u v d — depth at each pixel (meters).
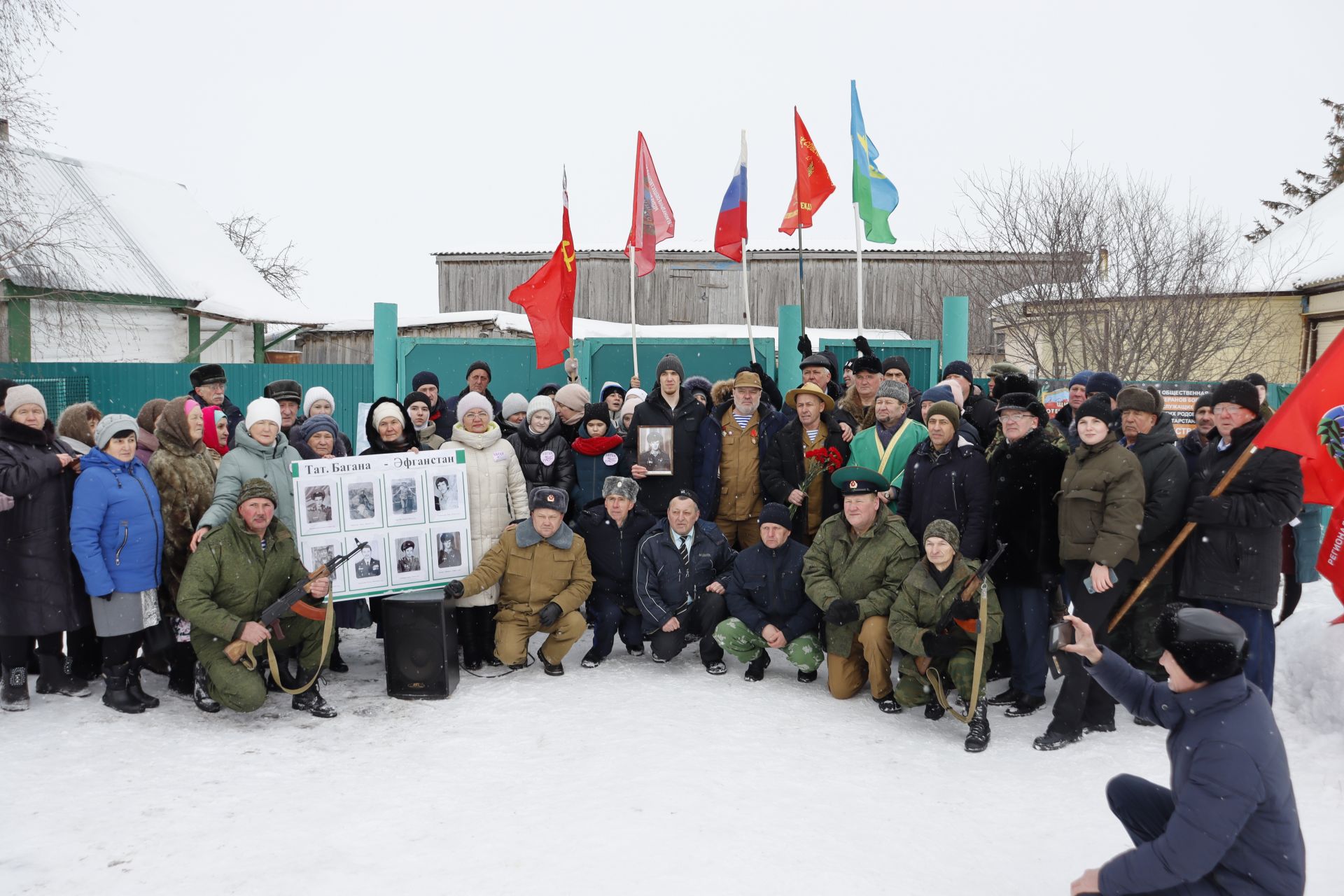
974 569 5.21
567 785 4.23
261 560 5.28
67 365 15.20
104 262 18.55
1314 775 4.44
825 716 5.33
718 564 6.25
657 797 4.06
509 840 3.64
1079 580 5.09
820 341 10.39
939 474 5.65
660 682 5.92
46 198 18.98
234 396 14.97
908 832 3.81
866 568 5.57
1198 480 5.02
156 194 22.36
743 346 10.11
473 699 5.55
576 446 7.00
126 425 5.10
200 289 19.98
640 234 8.69
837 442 6.47
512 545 6.05
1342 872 3.42
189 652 5.59
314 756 4.61
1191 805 2.48
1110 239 16.20
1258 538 4.77
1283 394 11.48
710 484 6.82
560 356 8.21
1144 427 5.18
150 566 5.21
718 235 8.78
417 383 8.20
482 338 10.09
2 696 5.15
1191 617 2.58
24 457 4.96
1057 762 4.70
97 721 5.02
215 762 4.51
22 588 5.02
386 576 5.85
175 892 3.23
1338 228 17.16
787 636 5.84
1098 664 2.89
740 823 3.82
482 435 6.27
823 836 3.72
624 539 6.35
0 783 4.15
